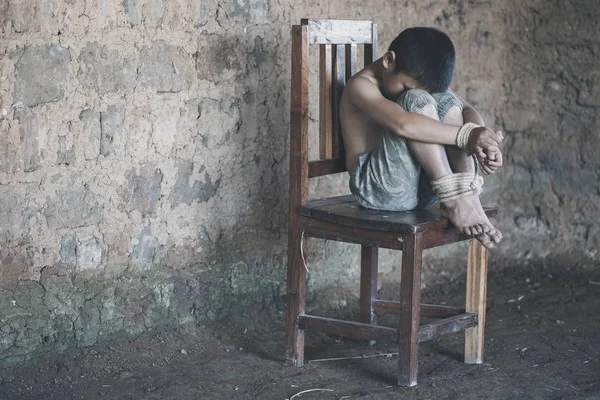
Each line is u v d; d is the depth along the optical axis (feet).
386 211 11.41
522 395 11.14
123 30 11.79
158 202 12.53
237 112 13.29
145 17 12.00
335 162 12.12
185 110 12.63
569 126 17.13
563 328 13.82
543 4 17.03
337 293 15.03
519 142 17.53
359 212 11.32
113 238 12.09
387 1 15.44
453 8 16.57
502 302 15.25
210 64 12.84
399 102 11.09
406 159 11.09
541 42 17.12
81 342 11.93
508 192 17.69
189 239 12.99
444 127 10.72
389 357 12.48
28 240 11.25
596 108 16.88
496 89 17.42
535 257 17.42
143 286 12.51
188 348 12.59
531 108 17.37
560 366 12.19
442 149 10.88
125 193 12.13
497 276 16.74
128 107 11.98
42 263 11.41
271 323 13.80
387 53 11.25
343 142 12.17
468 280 12.05
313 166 11.77
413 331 11.03
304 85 11.37
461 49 16.81
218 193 13.25
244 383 11.51
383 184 11.24
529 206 17.58
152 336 12.63
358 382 11.54
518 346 12.99
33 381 11.23
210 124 12.98
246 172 13.57
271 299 14.17
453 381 11.55
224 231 13.42
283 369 12.00
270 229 14.05
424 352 12.72
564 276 16.69
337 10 14.61
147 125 12.22
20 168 11.05
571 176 17.24
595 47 16.71
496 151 10.51
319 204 11.82
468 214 10.83
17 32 10.80
